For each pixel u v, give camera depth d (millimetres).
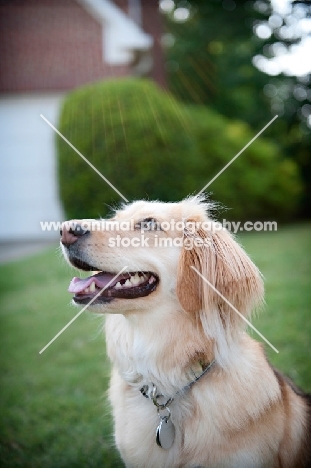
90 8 11586
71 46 11781
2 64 11719
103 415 3568
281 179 12711
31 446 3283
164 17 14719
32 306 6191
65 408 3717
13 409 3738
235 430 2391
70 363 4492
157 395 2547
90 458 3131
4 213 11781
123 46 11695
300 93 14961
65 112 10305
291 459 2586
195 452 2430
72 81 11781
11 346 4910
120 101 10133
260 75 15188
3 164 11914
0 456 3178
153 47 13750
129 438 2545
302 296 5824
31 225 11820
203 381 2479
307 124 15148
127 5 13352
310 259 7688
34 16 11680
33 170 11945
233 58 15156
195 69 15125
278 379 2748
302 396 2955
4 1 11523
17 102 11891
